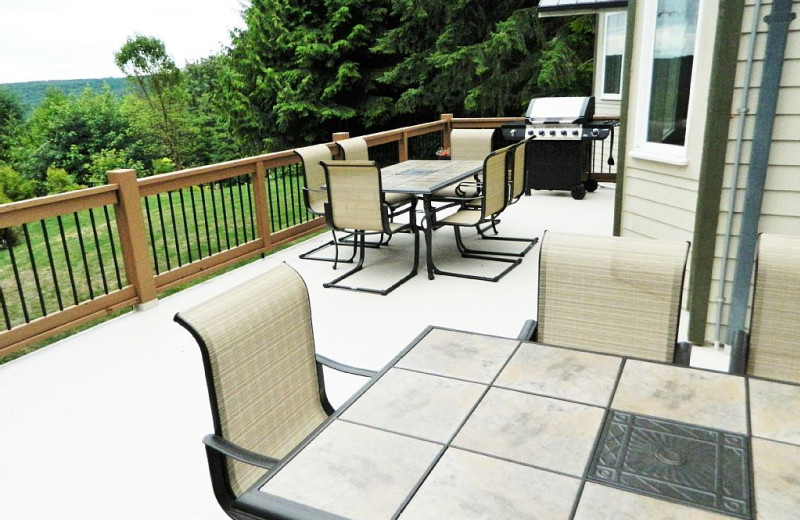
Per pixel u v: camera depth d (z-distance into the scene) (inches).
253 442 66.8
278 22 700.0
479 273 184.7
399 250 215.2
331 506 45.3
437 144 354.6
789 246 76.0
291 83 718.5
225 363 62.8
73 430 107.0
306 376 76.1
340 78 692.7
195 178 179.2
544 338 87.0
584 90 596.7
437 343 72.9
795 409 55.9
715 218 121.5
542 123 274.7
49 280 260.4
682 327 137.8
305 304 75.9
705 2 121.8
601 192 293.9
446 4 613.9
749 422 53.9
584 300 83.7
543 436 52.7
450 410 57.6
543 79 539.5
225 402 62.8
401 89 730.8
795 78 107.0
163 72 888.3
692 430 52.8
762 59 109.6
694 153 131.1
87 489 90.9
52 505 87.6
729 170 118.0
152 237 166.2
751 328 78.4
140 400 116.8
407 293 169.9
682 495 44.5
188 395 118.3
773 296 76.4
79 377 126.9
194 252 297.7
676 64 137.7
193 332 60.6
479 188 208.5
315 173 213.3
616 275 81.3
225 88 786.8
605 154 363.6
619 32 343.3
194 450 100.0
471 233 233.0
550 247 85.3
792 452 49.4
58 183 826.2
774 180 113.3
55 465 97.0
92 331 151.4
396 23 711.7
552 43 555.5
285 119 717.9
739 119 114.4
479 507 44.2
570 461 49.1
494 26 619.2
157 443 102.3
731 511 42.7
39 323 138.3
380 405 59.1
